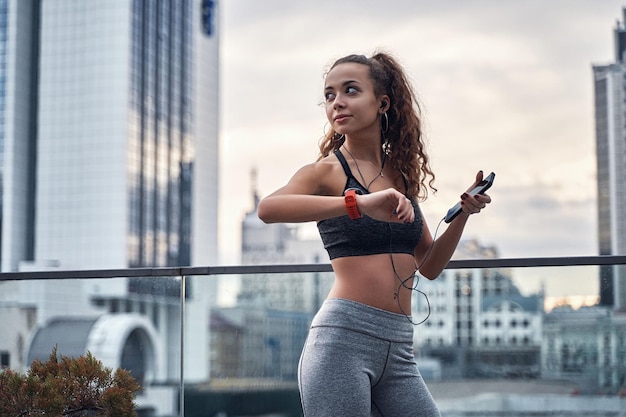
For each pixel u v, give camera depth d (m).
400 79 1.84
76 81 79.69
